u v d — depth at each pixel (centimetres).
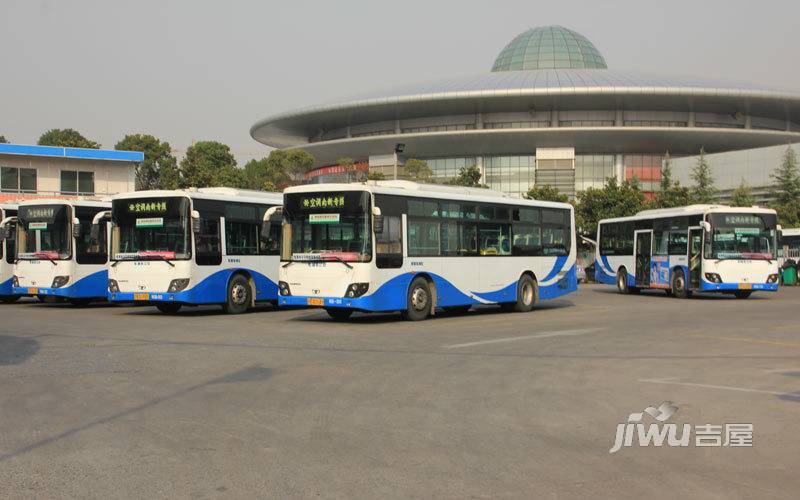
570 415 836
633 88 7438
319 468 630
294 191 1872
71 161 5022
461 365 1177
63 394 935
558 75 8125
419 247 1944
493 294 2173
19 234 2428
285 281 1861
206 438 727
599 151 8050
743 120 8138
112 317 2042
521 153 8112
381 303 1823
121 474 612
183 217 2027
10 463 642
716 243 2806
